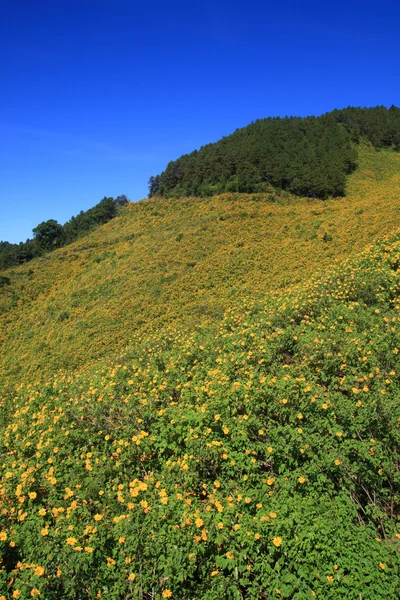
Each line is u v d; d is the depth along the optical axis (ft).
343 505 14.85
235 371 26.99
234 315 47.70
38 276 163.63
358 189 193.88
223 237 144.77
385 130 260.62
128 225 197.26
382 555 12.73
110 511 16.40
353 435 17.79
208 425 20.34
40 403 31.83
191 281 114.73
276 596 12.31
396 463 16.84
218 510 14.94
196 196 203.10
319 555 12.67
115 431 23.00
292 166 203.92
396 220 103.96
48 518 16.87
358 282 41.22
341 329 31.42
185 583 13.60
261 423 19.49
